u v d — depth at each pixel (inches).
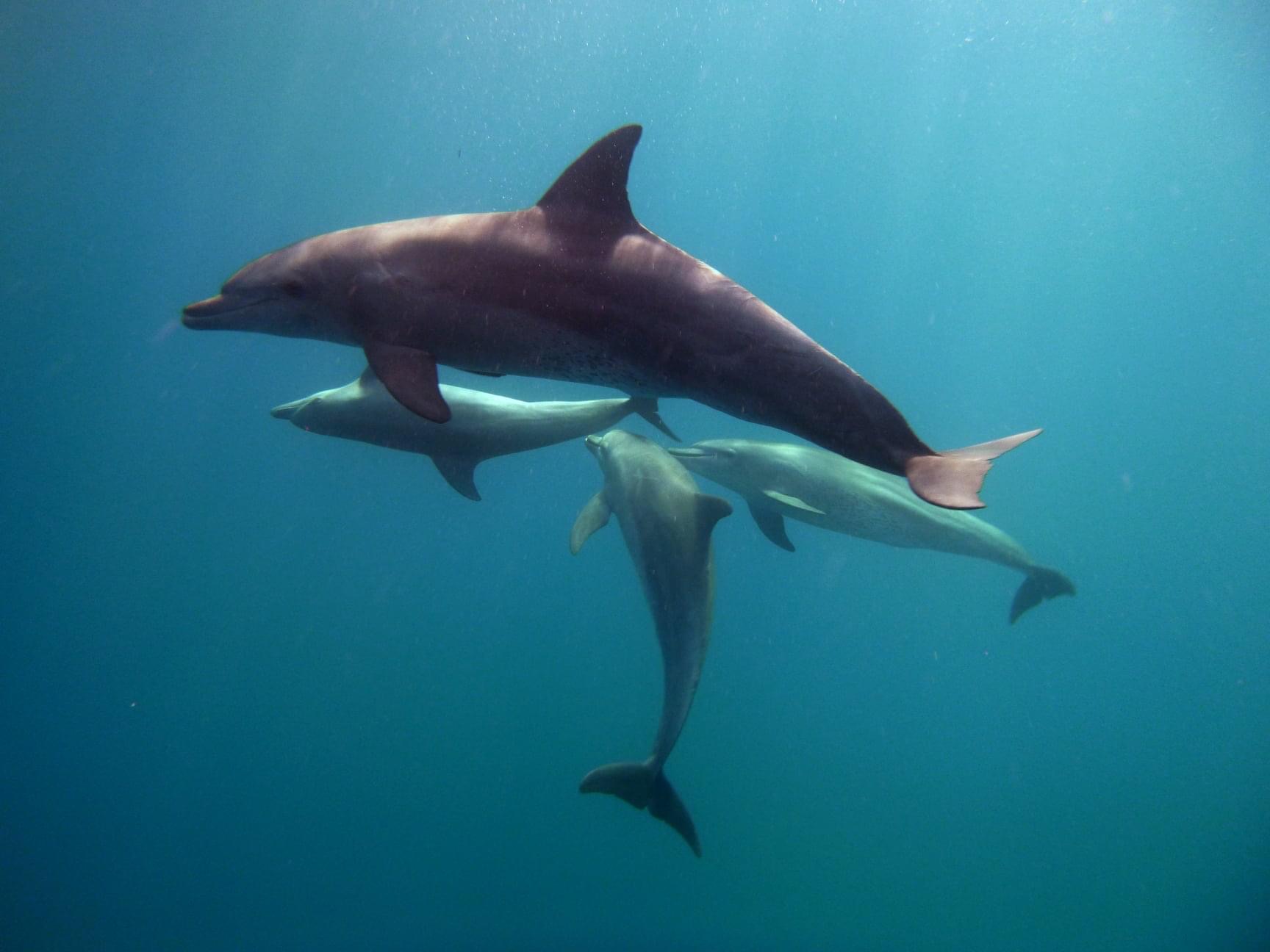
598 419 293.6
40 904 690.2
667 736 234.2
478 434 289.6
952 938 622.2
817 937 604.7
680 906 629.6
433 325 158.4
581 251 147.2
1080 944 633.6
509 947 583.8
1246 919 650.8
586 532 284.0
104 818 773.3
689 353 141.9
